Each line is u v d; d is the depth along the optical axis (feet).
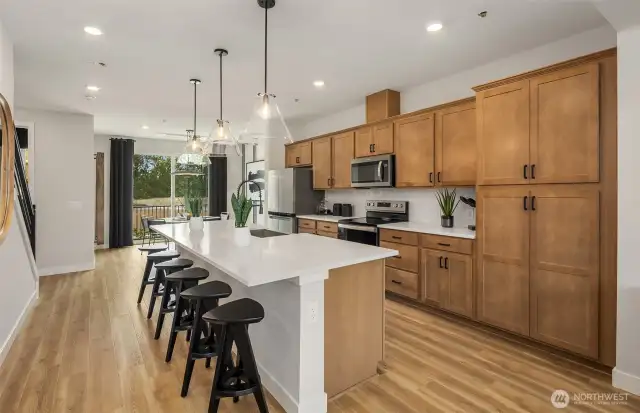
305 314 6.23
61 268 17.19
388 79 12.97
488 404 6.66
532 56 10.38
